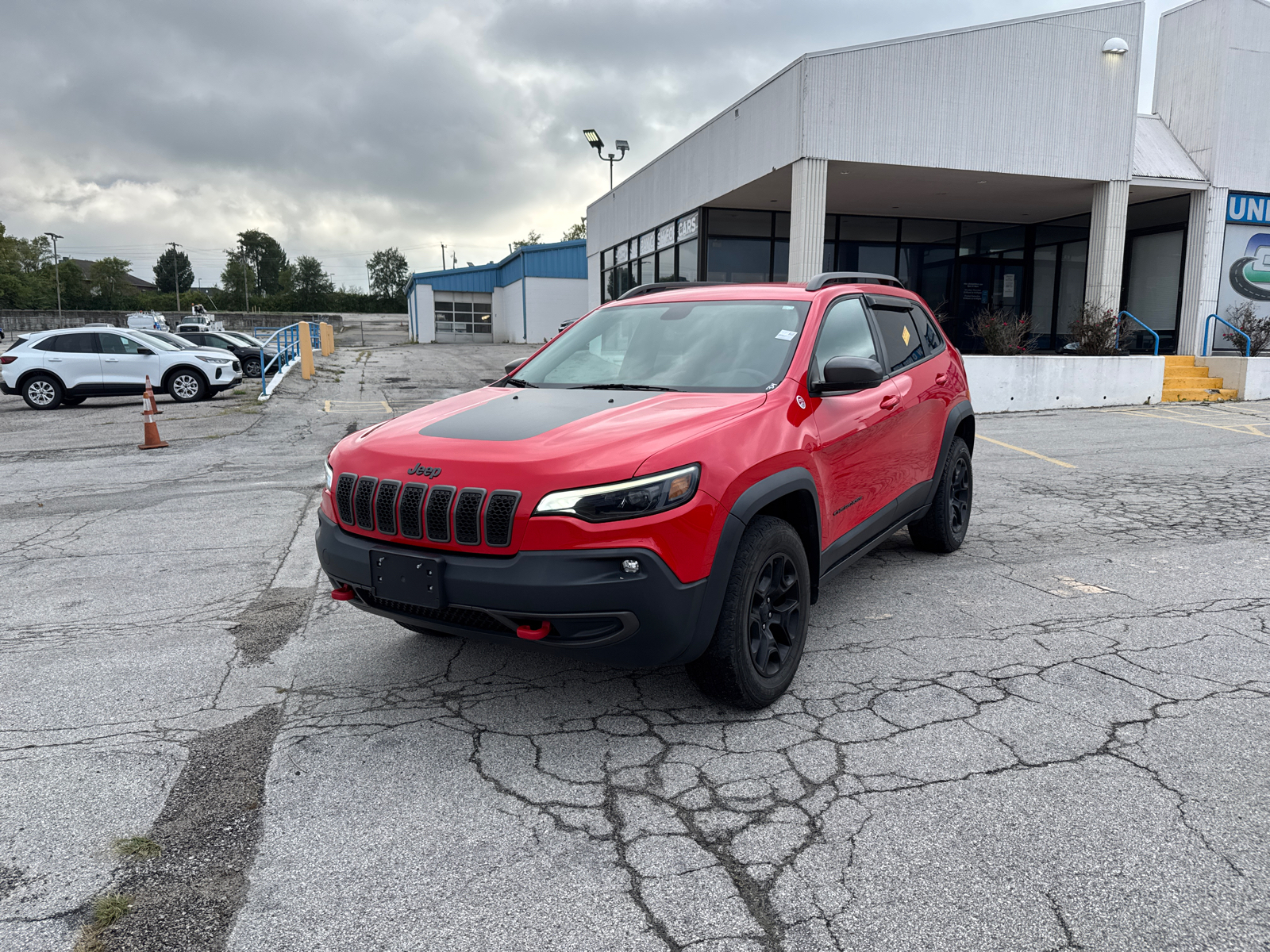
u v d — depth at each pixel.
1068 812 2.62
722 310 4.26
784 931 2.12
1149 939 2.07
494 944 2.09
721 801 2.72
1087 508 7.09
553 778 2.89
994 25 14.78
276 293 158.75
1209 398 15.91
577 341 4.51
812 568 3.70
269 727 3.32
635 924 2.16
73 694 3.64
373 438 3.41
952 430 5.29
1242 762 2.91
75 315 67.06
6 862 2.46
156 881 2.37
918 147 14.77
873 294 4.84
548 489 2.81
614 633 2.83
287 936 2.13
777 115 15.02
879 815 2.62
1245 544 5.86
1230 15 16.45
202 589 5.21
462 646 4.15
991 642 4.08
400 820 2.65
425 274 49.00
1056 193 17.33
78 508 7.75
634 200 23.66
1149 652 3.92
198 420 14.59
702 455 2.98
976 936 2.09
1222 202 17.17
